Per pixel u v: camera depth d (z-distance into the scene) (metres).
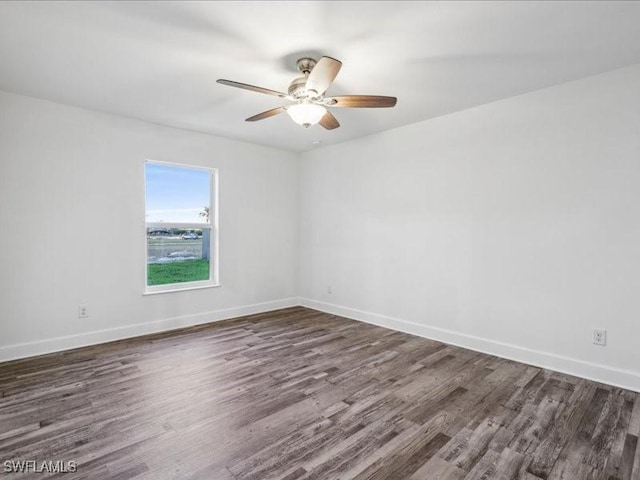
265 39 2.22
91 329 3.56
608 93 2.67
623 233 2.63
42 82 2.86
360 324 4.39
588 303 2.79
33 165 3.21
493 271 3.34
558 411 2.30
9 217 3.10
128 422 2.15
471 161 3.46
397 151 4.11
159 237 4.16
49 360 3.13
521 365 3.08
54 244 3.33
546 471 1.74
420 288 3.92
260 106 3.40
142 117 3.73
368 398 2.47
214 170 4.49
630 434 2.05
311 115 2.56
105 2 1.85
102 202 3.60
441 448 1.92
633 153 2.57
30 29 2.11
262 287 5.00
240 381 2.74
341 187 4.77
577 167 2.82
